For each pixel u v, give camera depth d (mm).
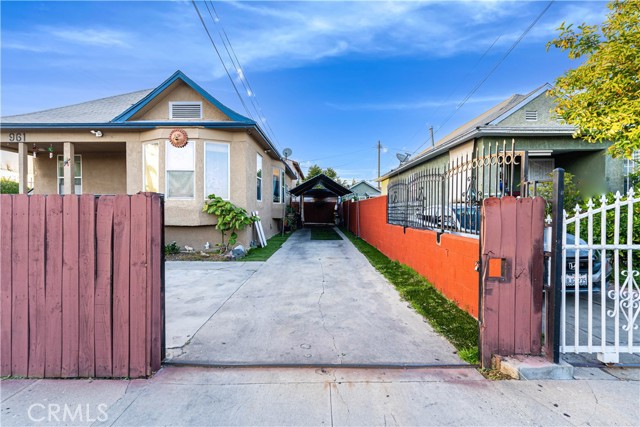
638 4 4844
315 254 9438
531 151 9820
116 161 11906
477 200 4191
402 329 3748
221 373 2754
